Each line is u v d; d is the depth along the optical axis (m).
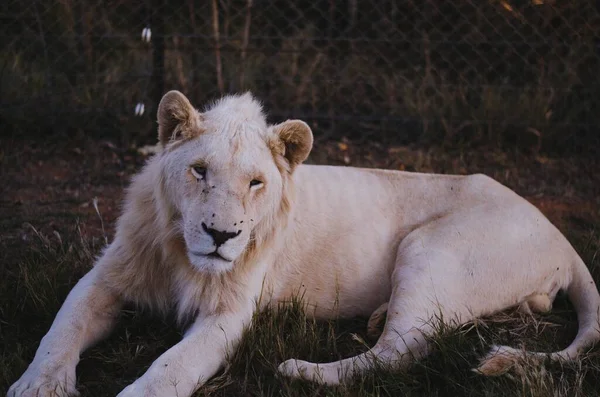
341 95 7.23
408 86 7.09
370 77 7.24
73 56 6.84
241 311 3.43
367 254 3.89
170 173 3.26
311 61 7.34
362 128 6.88
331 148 6.52
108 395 3.14
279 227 3.48
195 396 3.12
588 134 6.69
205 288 3.40
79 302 3.39
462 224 3.85
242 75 6.94
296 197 3.72
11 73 6.48
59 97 6.50
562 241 4.02
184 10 7.24
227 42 7.30
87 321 3.35
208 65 6.99
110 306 3.50
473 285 3.72
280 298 3.81
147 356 3.44
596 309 3.80
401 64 7.54
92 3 6.88
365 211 3.96
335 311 3.88
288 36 7.70
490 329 3.74
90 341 3.38
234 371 3.32
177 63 6.79
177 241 3.38
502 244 3.81
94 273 3.56
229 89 6.97
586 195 5.88
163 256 3.46
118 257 3.53
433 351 3.45
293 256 3.77
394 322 3.52
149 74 6.47
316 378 3.21
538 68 7.02
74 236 4.56
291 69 7.23
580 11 6.93
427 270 3.66
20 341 3.50
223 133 3.25
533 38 7.03
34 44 6.86
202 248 3.06
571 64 6.88
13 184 5.50
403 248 3.86
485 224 3.85
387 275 3.93
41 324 3.65
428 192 4.09
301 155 3.46
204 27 7.15
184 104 3.27
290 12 7.90
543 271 3.89
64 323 3.26
